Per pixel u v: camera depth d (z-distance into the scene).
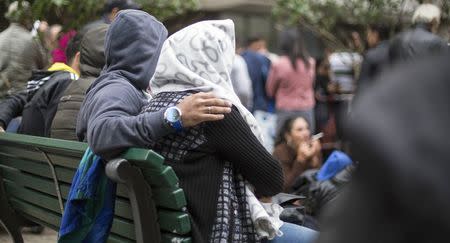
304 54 10.44
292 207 3.86
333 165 5.16
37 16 6.09
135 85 3.36
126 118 2.98
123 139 2.93
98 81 3.37
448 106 1.39
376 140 1.37
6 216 4.28
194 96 2.95
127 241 3.14
